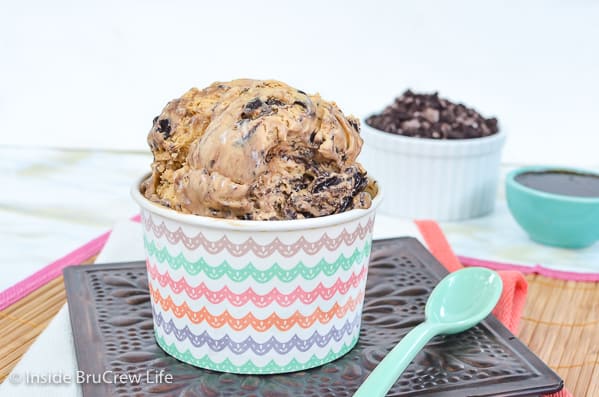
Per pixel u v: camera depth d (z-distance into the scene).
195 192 0.42
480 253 0.64
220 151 0.41
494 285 0.49
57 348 0.45
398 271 0.53
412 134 0.70
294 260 0.42
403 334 0.47
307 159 0.43
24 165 0.81
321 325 0.44
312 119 0.43
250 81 0.45
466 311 0.49
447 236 0.67
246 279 0.42
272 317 0.43
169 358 0.44
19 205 0.71
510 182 0.65
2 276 0.58
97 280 0.51
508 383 0.42
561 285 0.59
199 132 0.44
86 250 0.60
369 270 0.53
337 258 0.43
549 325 0.54
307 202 0.42
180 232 0.42
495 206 0.74
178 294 0.43
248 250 0.42
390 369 0.42
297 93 0.43
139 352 0.44
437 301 0.49
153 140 0.44
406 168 0.70
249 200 0.42
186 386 0.42
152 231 0.44
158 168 0.44
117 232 0.58
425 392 0.42
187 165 0.43
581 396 0.47
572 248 0.66
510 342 0.46
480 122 0.72
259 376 0.43
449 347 0.46
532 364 0.44
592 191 0.65
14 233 0.65
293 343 0.43
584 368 0.50
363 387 0.41
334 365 0.44
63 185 0.76
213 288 0.43
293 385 0.43
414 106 0.73
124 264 0.53
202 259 0.42
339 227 0.43
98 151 0.87
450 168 0.69
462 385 0.42
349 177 0.43
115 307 0.48
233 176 0.41
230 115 0.42
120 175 0.79
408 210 0.71
